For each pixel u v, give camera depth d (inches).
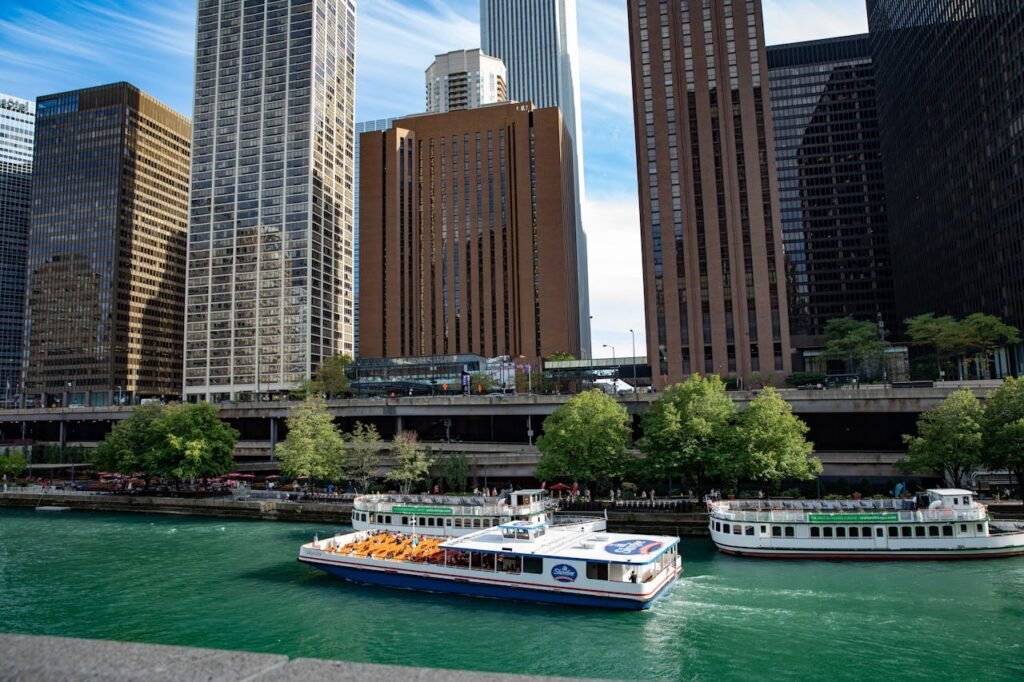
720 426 2994.6
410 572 2102.6
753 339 5511.8
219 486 4146.2
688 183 5792.3
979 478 3316.9
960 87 6387.8
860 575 2118.6
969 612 1753.2
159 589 2103.8
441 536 2620.6
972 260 6161.4
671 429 2913.4
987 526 2299.5
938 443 2822.3
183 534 3031.5
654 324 5713.6
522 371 6373.0
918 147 7470.5
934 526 2290.8
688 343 5615.2
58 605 1940.2
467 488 3855.8
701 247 5703.7
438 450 4136.3
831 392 3582.7
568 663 1496.1
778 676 1411.2
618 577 1888.5
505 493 3341.5
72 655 215.0
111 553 2613.2
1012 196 5452.8
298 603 1966.0
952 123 6569.9
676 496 3326.8
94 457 4291.3
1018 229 5359.3
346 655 1552.7
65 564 2429.9
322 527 3201.3
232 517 3523.6
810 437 3924.7
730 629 1679.4
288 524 3302.2
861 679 1387.8
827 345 5300.2
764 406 2898.6
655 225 5812.0
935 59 6958.7
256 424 5782.5
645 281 5807.1
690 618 1764.3
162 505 3703.3
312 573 2297.0
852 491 3302.2
